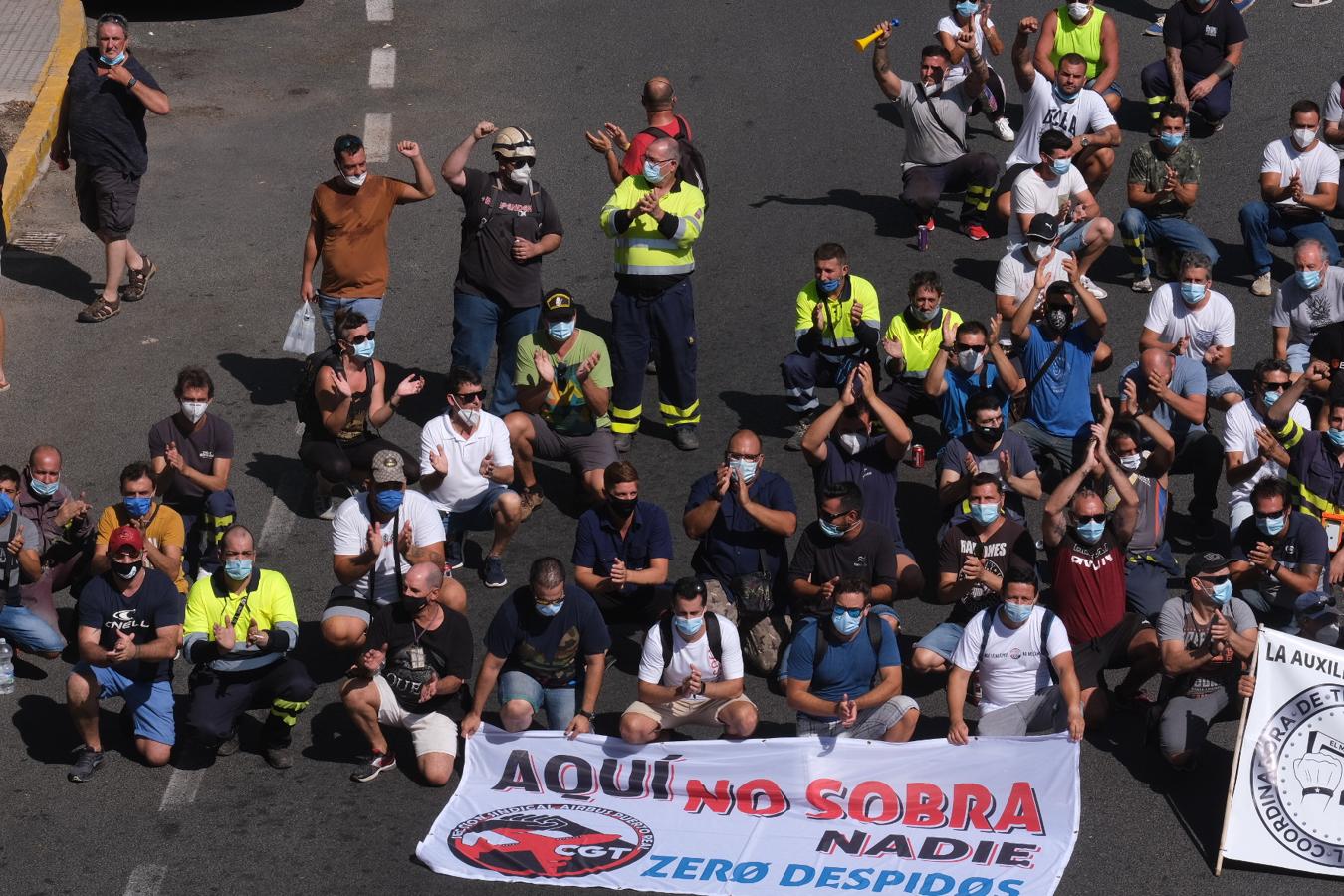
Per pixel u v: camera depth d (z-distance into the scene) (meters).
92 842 35.25
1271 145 56.22
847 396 42.56
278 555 44.47
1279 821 34.97
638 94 69.62
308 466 45.19
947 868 34.53
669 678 37.09
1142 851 35.09
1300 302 51.06
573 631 36.94
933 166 59.03
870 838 35.44
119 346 53.53
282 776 37.38
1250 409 45.09
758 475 41.22
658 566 40.03
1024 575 36.38
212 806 36.34
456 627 36.78
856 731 37.22
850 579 36.25
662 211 46.78
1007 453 42.78
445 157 64.94
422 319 55.69
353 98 69.75
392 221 61.34
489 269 48.50
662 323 47.91
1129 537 40.28
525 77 71.38
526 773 36.94
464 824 35.72
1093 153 58.84
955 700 36.78
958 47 59.09
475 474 43.28
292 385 51.97
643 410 51.75
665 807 36.44
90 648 36.38
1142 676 38.44
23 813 36.00
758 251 59.25
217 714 37.03
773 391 52.06
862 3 77.00
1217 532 45.75
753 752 36.34
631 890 34.09
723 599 39.19
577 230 60.44
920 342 47.38
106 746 38.28
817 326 47.69
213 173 63.91
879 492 43.22
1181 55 64.88
